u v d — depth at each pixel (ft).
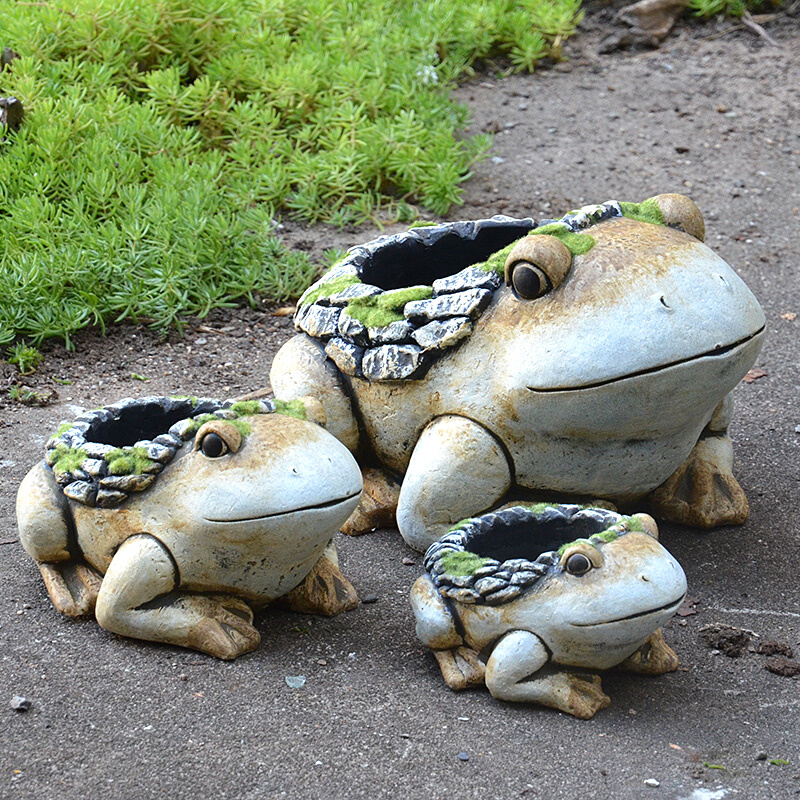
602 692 6.07
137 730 5.91
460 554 6.08
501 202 10.06
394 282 7.21
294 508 6.05
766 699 6.12
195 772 5.79
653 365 6.23
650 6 13.21
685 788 5.77
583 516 6.17
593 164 10.82
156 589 6.16
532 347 6.35
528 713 6.02
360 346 6.68
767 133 11.36
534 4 12.96
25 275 8.15
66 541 6.35
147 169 9.26
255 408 6.23
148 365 8.10
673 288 6.29
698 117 11.71
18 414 7.63
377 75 10.71
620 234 6.43
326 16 11.65
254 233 8.98
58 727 5.92
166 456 6.13
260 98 10.30
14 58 9.84
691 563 6.75
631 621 5.90
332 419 6.79
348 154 9.70
